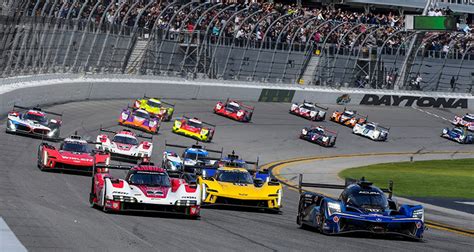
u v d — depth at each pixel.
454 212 78.38
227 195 63.91
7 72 125.88
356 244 44.28
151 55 182.75
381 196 50.62
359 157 158.88
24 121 108.81
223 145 144.00
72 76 155.12
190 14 187.88
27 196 57.28
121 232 40.84
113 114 149.00
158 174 55.72
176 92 186.75
